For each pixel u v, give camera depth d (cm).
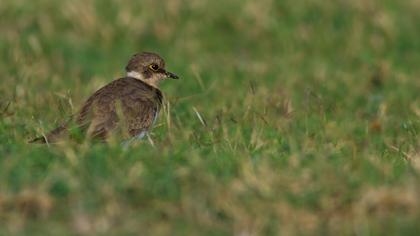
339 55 2227
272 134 1554
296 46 2277
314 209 1224
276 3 2419
